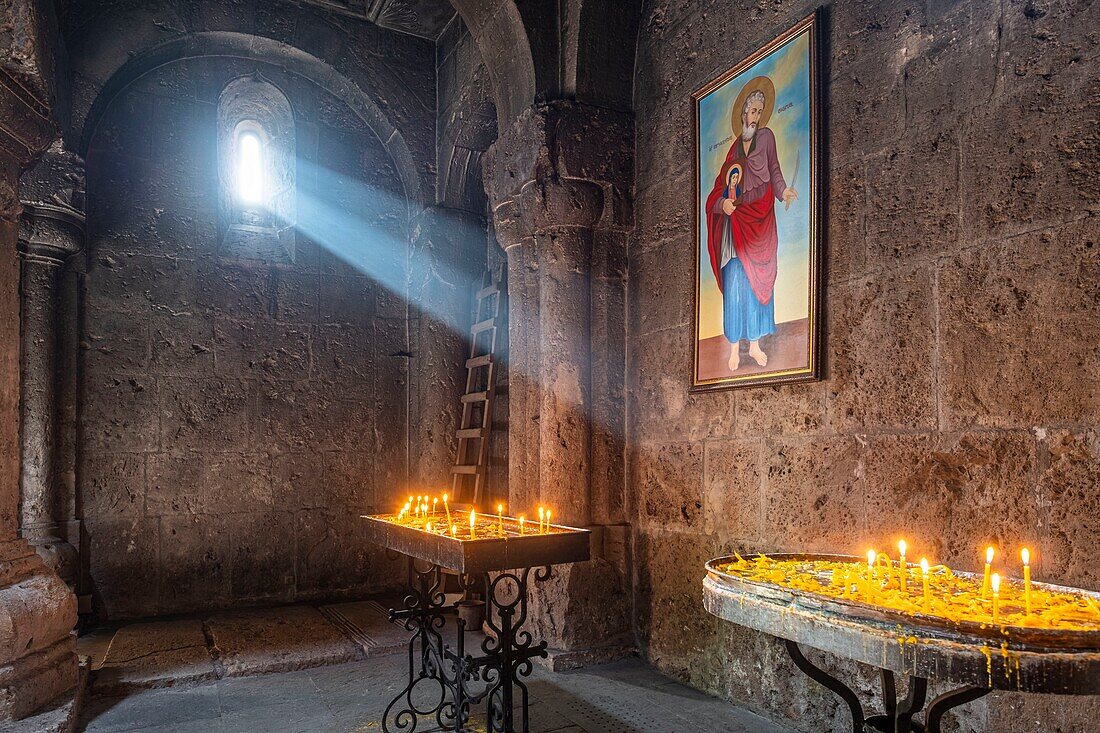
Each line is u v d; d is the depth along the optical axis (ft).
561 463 17.26
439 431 23.99
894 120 11.76
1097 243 9.13
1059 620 6.26
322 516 23.63
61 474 20.33
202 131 22.97
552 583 16.99
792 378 13.15
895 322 11.62
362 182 25.00
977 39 10.62
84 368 21.07
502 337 23.12
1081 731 8.95
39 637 13.25
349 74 23.80
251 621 20.44
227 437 22.62
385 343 24.98
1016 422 9.94
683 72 16.51
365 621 20.29
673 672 15.93
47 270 19.89
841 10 12.76
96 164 21.57
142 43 20.94
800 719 12.85
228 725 13.29
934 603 6.96
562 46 17.78
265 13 22.61
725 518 14.89
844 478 12.38
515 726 13.04
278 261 23.67
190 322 22.43
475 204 24.88
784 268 13.43
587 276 17.76
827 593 7.41
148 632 19.27
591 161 17.44
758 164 14.10
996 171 10.30
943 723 10.57
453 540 11.01
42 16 13.37
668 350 16.65
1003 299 10.14
